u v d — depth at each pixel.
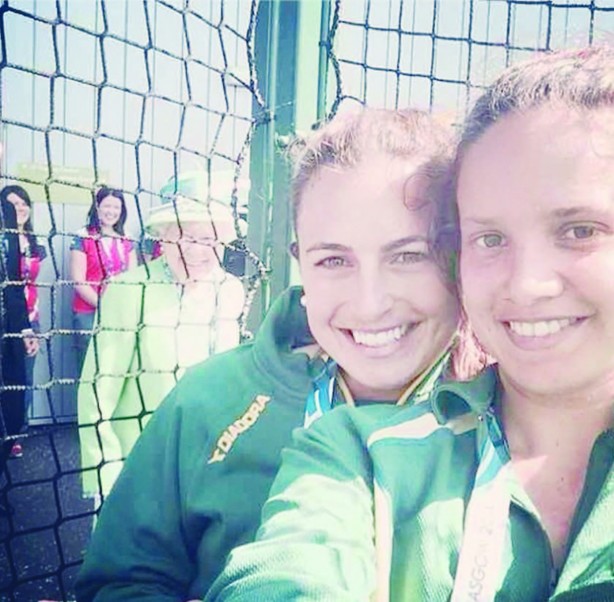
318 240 0.64
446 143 0.62
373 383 0.65
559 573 0.45
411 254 0.62
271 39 0.88
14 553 1.74
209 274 1.24
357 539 0.46
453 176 0.56
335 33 0.88
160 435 0.74
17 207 2.00
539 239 0.46
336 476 0.50
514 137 0.47
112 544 0.72
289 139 0.84
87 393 1.23
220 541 0.67
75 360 2.39
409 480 0.50
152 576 0.70
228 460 0.69
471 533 0.46
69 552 1.77
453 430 0.52
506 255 0.47
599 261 0.44
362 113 0.67
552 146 0.45
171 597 0.68
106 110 2.24
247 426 0.70
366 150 0.63
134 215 2.25
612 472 0.45
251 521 0.67
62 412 2.45
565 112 0.46
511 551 0.46
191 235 1.19
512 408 0.52
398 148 0.63
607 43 0.56
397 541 0.48
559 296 0.45
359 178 0.62
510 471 0.48
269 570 0.42
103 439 1.23
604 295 0.45
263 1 0.89
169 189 1.24
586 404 0.48
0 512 1.01
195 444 0.71
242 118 0.91
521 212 0.46
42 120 2.21
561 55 0.50
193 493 0.70
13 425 1.84
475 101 0.52
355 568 0.43
